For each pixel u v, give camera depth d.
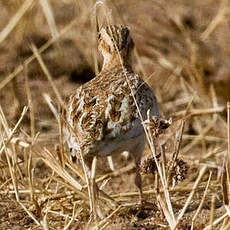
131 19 17.03
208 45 16.34
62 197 10.11
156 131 8.88
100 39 10.93
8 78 13.84
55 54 15.79
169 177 9.25
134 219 9.57
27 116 14.18
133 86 9.68
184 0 18.42
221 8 17.25
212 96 14.71
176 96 15.26
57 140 13.11
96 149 9.03
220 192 10.73
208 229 8.41
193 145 13.95
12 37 16.17
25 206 10.24
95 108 9.23
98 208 9.29
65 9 16.98
